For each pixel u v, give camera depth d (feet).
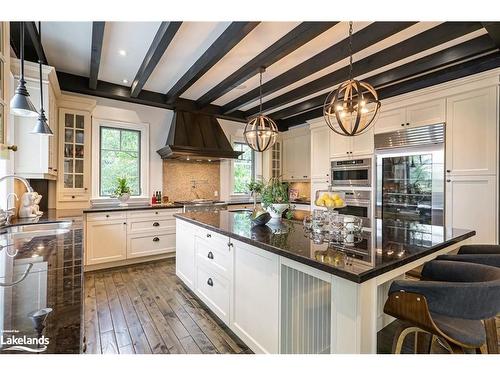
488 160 9.21
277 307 5.47
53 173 10.69
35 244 5.37
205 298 8.50
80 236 6.22
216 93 13.79
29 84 9.27
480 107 9.41
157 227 13.94
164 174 15.97
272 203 8.95
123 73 12.23
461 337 3.95
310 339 5.81
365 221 9.14
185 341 6.87
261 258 5.96
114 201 14.30
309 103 15.43
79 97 12.21
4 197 8.77
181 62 11.02
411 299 4.13
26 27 7.70
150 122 15.37
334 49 9.60
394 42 9.11
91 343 6.72
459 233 6.70
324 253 4.91
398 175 11.81
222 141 16.93
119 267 12.93
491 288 3.79
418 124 11.12
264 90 13.20
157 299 9.34
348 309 4.07
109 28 8.57
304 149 18.62
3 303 2.64
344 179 14.23
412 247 5.34
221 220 9.09
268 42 9.29
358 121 6.31
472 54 8.79
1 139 5.76
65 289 3.03
